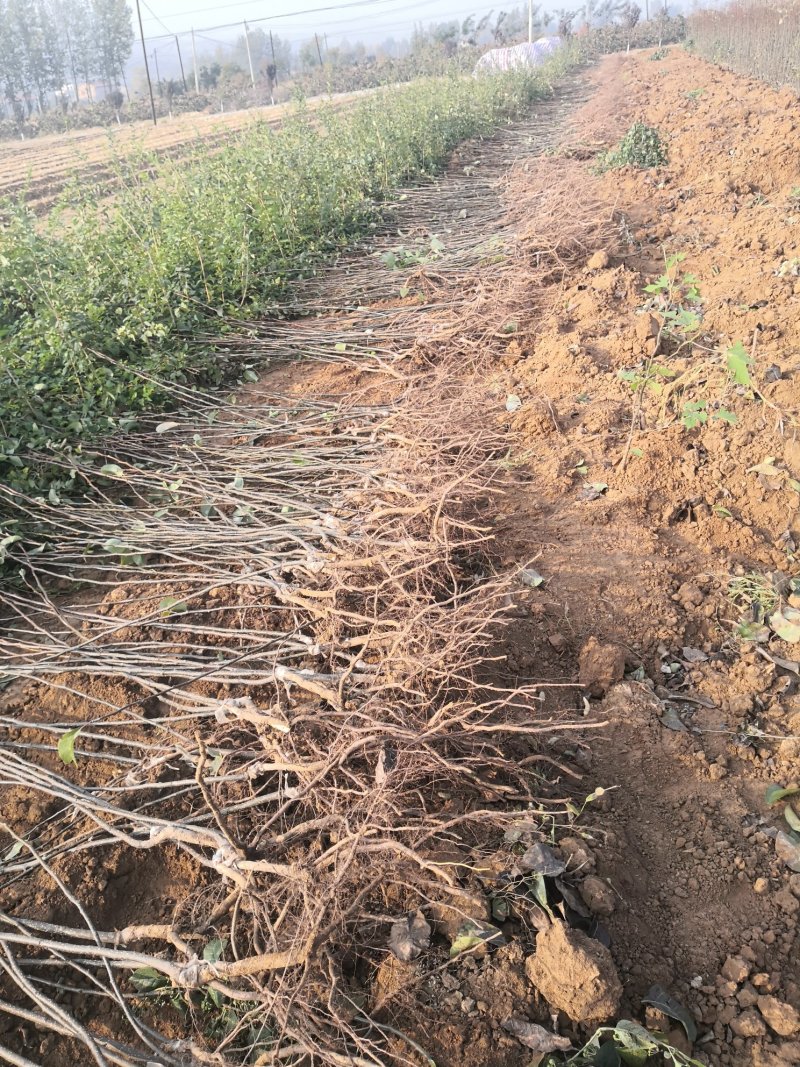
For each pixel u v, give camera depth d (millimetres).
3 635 3959
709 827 2791
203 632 3697
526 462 4781
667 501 4277
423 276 7770
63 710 3412
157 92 44594
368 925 2555
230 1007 2443
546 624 3619
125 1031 2455
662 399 4898
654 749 3059
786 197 8164
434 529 3807
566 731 3143
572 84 26750
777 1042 2256
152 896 2781
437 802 2832
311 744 2836
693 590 3717
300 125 12258
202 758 2482
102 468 4996
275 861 2688
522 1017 2295
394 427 5285
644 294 6613
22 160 21906
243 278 7586
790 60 17062
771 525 4098
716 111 13266
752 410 4555
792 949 2451
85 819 2967
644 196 9508
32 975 2572
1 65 44156
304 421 5680
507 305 6797
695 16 31828
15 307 6637
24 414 5336
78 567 4254
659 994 2332
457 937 2453
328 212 9688
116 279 7184
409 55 45562
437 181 12656
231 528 4398
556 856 2615
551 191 10156
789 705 3232
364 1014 2355
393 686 2912
